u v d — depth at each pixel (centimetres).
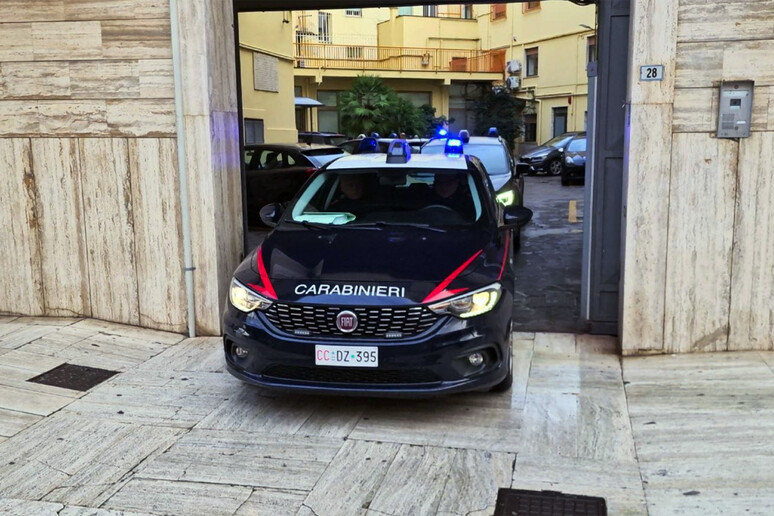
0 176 623
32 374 511
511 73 3116
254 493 350
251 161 1270
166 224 592
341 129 2886
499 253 462
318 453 390
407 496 346
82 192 609
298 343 402
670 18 491
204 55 559
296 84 2959
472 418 431
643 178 511
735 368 493
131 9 572
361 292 404
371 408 448
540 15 2920
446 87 3219
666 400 449
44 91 600
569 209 1361
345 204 522
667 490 346
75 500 345
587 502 337
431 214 506
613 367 511
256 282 430
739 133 494
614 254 577
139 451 395
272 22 1758
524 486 353
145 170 589
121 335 597
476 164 576
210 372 515
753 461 368
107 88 587
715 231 511
